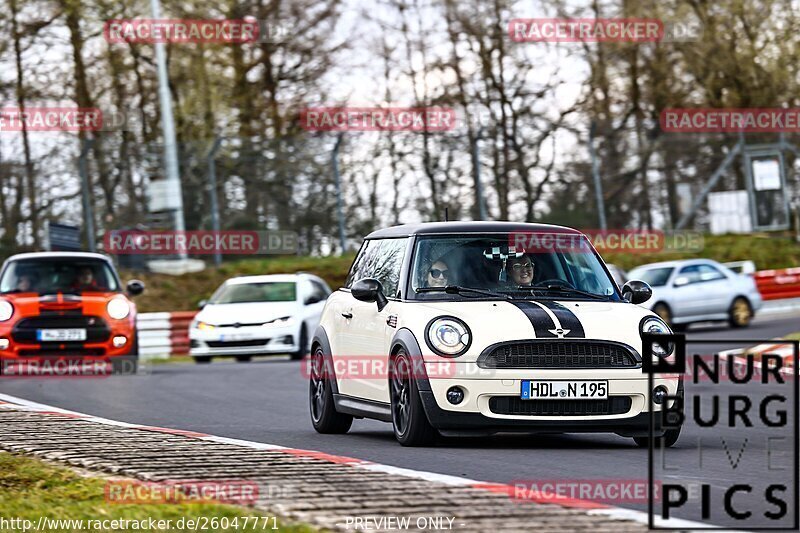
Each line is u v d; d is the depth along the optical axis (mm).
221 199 102312
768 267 114250
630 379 31297
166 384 56625
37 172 98688
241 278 83562
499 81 121438
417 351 31562
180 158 102188
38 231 98375
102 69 122625
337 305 37844
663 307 93500
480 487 23016
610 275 34969
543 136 105125
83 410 43844
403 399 32312
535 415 31156
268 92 127000
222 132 125938
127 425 35469
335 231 102438
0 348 61250
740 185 115438
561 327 31531
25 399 48000
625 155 108625
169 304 98625
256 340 77688
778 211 116688
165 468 26016
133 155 100312
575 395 31062
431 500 21531
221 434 36188
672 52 132250
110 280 65312
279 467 25953
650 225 109812
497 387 30984
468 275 33875
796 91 131875
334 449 31625
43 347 61594
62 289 63594
